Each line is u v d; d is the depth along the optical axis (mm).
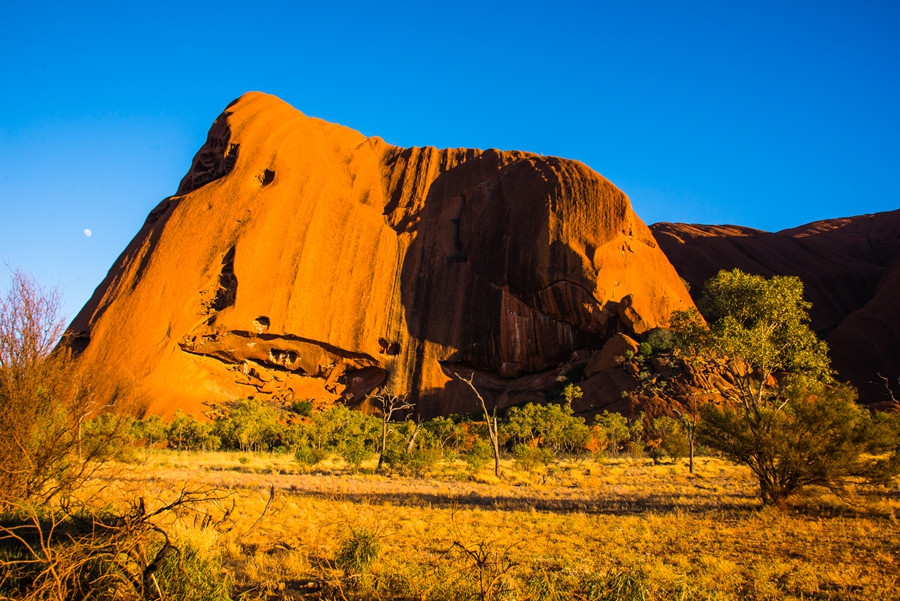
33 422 8391
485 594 6570
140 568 5551
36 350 8641
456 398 75438
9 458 7984
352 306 81188
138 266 75688
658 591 7512
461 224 90375
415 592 7129
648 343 62906
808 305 23578
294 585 7871
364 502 16234
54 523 5801
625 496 19234
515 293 78938
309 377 77375
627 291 75125
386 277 85125
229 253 76812
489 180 93750
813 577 8344
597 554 9930
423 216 94062
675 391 55375
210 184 84125
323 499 16531
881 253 123625
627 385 58250
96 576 5703
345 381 78750
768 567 8797
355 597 7340
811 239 130750
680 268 120438
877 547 10422
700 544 10969
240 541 9938
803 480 15375
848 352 82375
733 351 21812
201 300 74000
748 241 125312
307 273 79688
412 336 80375
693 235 133500
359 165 102625
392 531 11773
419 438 42750
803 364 22688
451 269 85312
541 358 75312
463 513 14555
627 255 77688
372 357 78438
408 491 20344
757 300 23141
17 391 8281
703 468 31297
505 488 22172
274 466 30641
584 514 14797
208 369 71625
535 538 11352
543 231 79688
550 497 19156
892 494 17547
